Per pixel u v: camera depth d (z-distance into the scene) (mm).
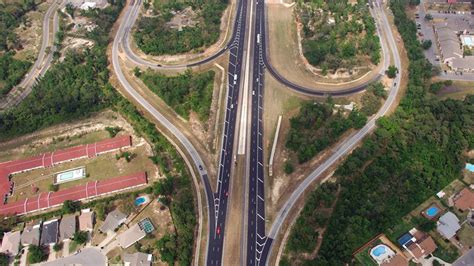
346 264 178000
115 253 190875
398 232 188000
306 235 185750
